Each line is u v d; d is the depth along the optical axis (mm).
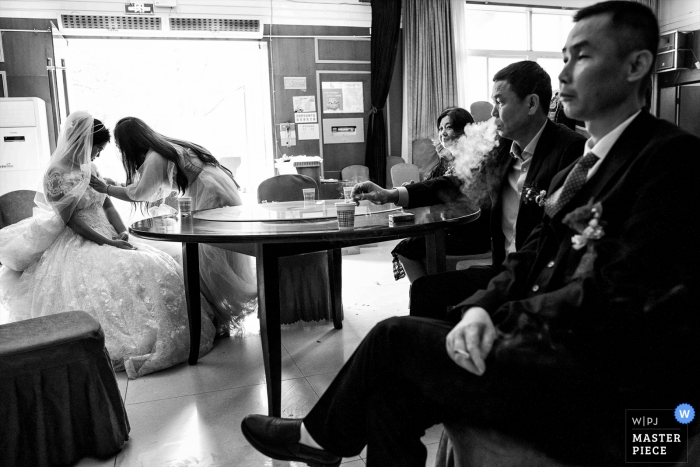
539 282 1116
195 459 1894
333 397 1174
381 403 1100
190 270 2742
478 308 1069
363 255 5914
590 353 960
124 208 6176
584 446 987
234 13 6664
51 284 2797
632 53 997
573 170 1093
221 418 2207
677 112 8531
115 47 6430
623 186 970
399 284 4500
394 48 7098
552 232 1125
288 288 3375
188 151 3322
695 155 921
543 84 1778
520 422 999
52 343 1806
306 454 1233
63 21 6051
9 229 2955
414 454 1105
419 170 7277
